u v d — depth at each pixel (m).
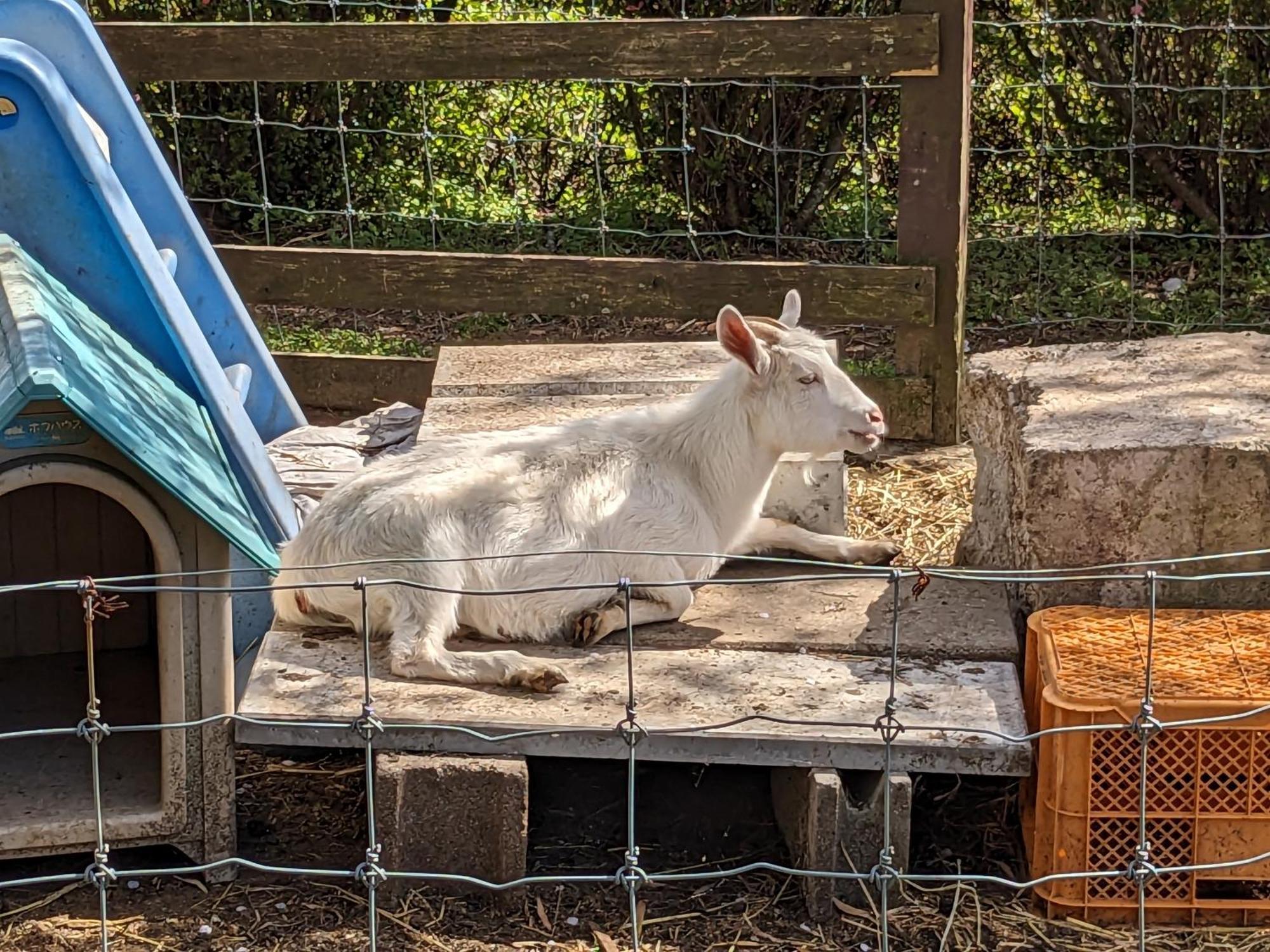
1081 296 9.09
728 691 4.29
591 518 4.67
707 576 4.93
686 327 9.00
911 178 6.95
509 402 5.80
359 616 4.55
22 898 4.07
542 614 4.61
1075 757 3.95
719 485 4.96
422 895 4.08
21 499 5.07
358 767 4.74
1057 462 4.51
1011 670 4.43
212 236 10.47
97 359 4.37
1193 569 4.57
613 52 6.90
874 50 6.76
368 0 9.52
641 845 4.38
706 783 4.67
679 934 3.95
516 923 3.99
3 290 4.44
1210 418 4.69
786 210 10.01
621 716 4.13
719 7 9.21
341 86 10.41
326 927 3.96
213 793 4.15
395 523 4.48
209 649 4.09
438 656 4.35
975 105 10.28
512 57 6.95
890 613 4.77
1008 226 10.25
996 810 4.53
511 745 4.07
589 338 8.85
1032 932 3.97
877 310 7.02
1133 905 4.01
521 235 10.35
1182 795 3.98
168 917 4.00
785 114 9.65
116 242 5.06
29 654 5.18
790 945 3.91
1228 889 4.11
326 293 7.29
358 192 10.83
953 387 7.16
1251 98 9.48
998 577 3.71
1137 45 9.37
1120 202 10.26
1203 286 9.30
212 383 5.18
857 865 4.07
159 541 4.02
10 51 4.91
